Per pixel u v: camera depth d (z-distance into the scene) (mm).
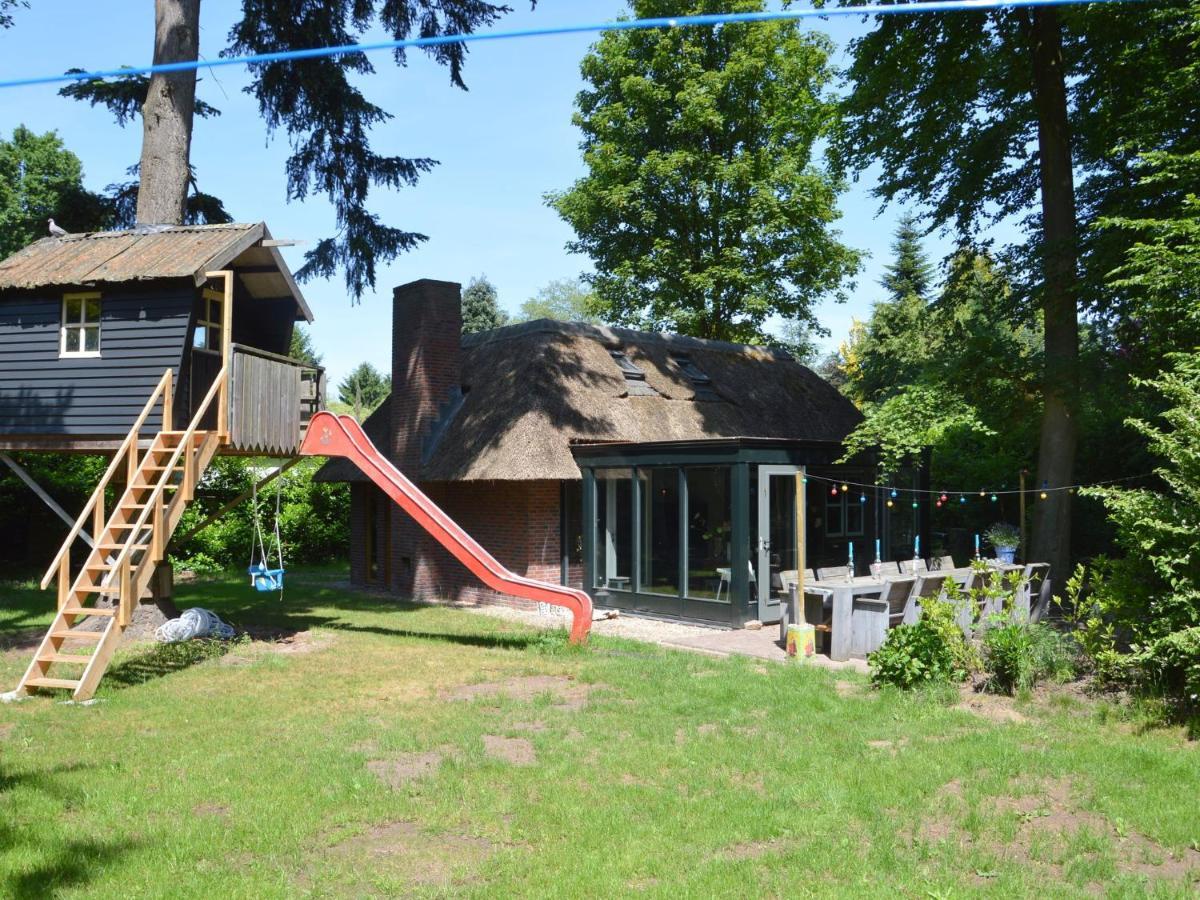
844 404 23484
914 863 5418
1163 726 8008
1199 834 5793
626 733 8227
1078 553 20734
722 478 14969
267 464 27016
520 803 6449
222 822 6125
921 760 7215
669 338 21812
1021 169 19797
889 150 19859
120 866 5438
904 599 12625
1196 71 14336
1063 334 16891
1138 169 15602
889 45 18344
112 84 19500
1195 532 8062
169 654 12078
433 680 10719
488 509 18469
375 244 20000
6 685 10469
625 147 30438
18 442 13398
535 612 16969
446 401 19641
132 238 14352
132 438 12008
